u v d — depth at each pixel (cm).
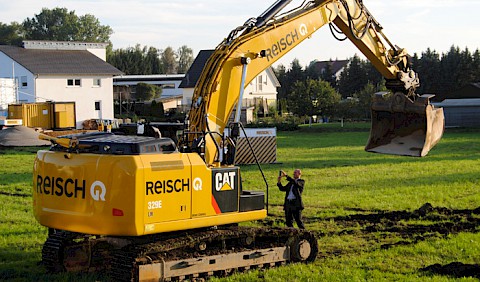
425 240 1452
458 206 1903
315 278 1127
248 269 1186
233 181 1157
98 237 1190
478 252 1332
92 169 1052
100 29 13350
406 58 1683
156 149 1080
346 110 7038
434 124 1648
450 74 9744
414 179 2516
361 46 1592
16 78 5838
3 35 13200
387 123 1669
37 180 1138
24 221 1681
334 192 2189
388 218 1736
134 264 1029
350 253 1341
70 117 4831
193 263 1100
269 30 1354
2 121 4369
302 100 6962
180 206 1080
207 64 1276
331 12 1495
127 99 7938
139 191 1026
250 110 6550
